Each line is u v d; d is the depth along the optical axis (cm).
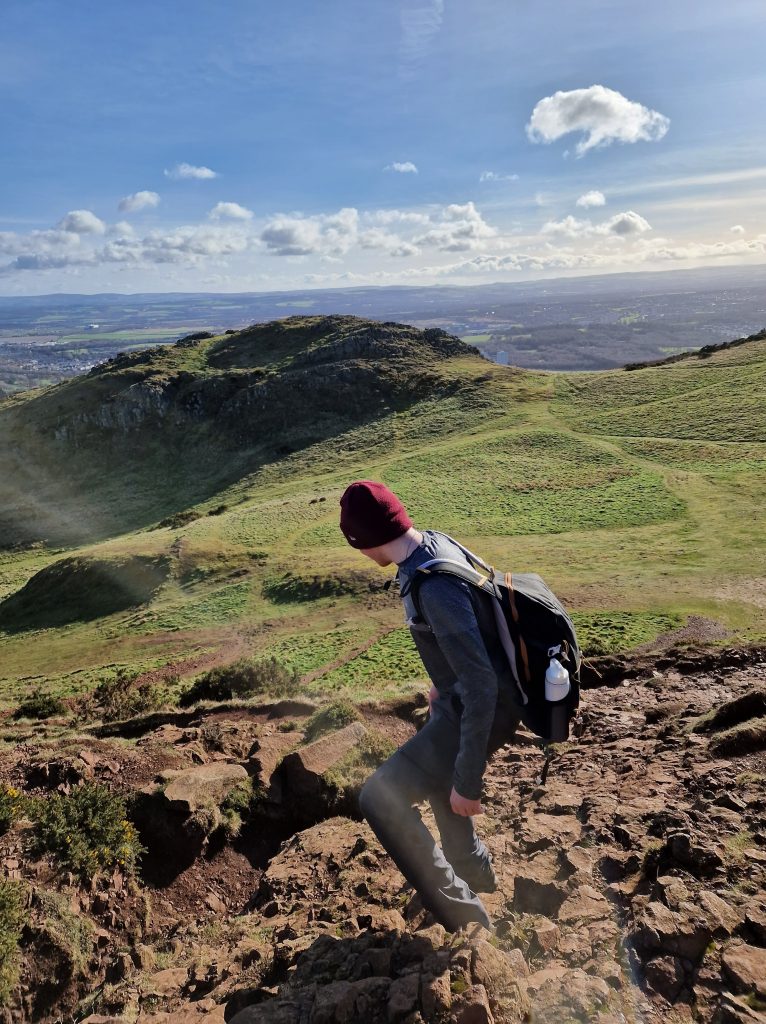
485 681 212
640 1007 202
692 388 7694
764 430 5925
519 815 432
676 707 780
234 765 677
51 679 3512
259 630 3803
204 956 388
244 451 10412
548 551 4091
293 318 15362
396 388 10762
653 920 233
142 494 9962
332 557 4831
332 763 663
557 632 228
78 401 11981
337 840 514
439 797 251
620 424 7138
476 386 10119
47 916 450
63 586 5369
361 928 317
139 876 541
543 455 6700
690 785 397
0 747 766
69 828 524
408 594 230
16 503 10119
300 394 11044
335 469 8556
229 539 5694
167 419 11412
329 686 2541
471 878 264
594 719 822
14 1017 397
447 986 207
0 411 13212
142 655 3762
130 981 375
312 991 239
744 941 221
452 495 5862
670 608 2852
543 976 221
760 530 3903
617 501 5022
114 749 729
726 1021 187
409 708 970
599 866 307
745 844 291
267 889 465
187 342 15050
